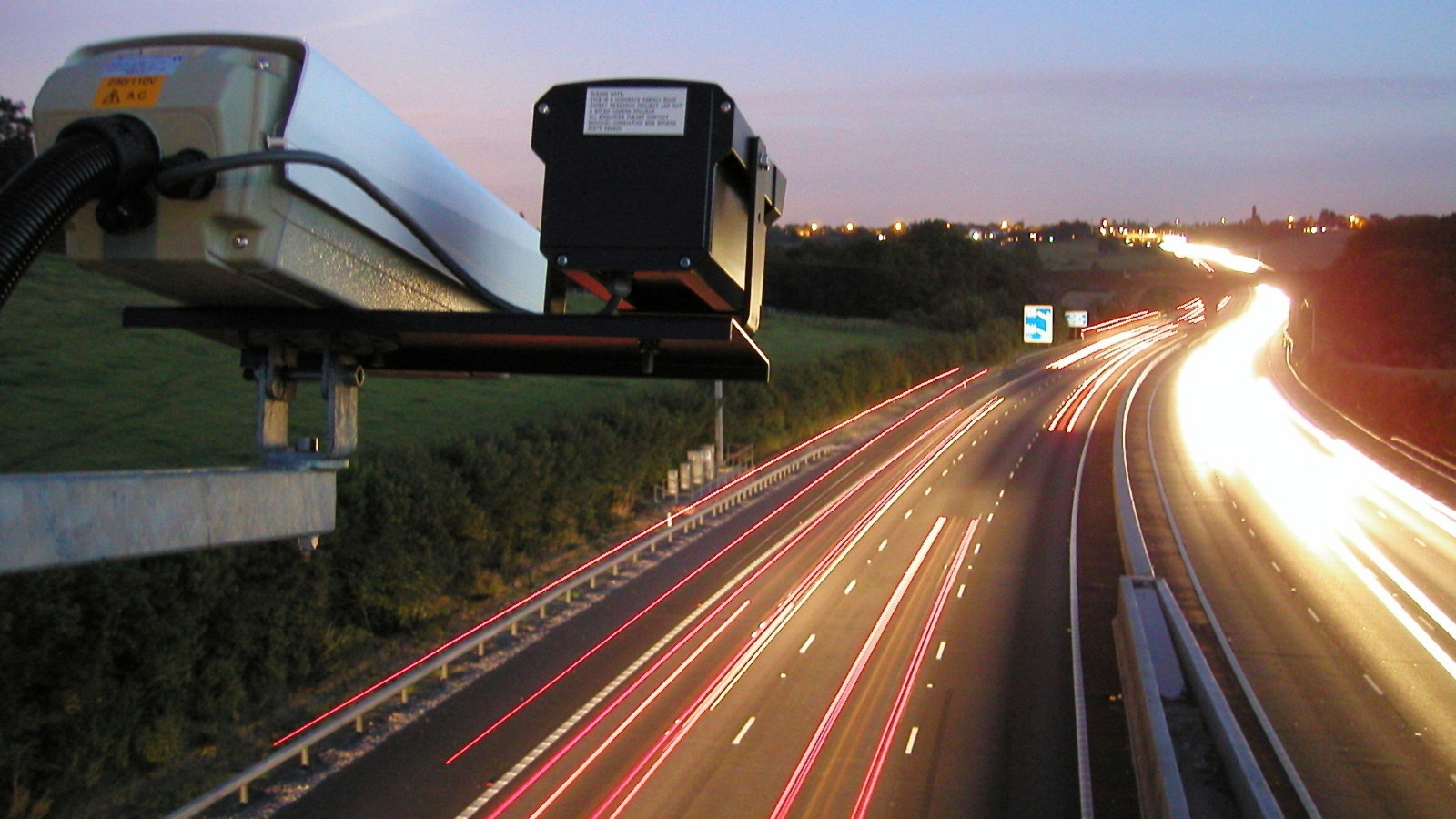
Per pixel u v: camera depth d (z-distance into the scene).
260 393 5.62
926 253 151.12
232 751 18.45
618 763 17.41
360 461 25.33
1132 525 38.84
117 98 4.47
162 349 45.66
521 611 25.55
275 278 4.90
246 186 4.56
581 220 5.31
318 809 15.63
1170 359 127.12
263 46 4.98
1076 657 23.98
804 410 64.94
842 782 16.67
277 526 4.98
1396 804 16.31
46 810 15.32
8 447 30.70
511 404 48.66
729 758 17.64
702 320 5.21
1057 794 16.39
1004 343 121.81
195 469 4.53
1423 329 131.62
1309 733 19.48
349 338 5.65
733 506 44.59
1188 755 16.17
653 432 44.84
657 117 5.32
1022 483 52.81
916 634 25.78
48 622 15.73
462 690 21.33
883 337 109.19
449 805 15.75
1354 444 69.81
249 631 19.69
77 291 52.25
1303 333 142.75
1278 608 29.66
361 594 23.47
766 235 7.10
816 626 26.44
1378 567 35.56
